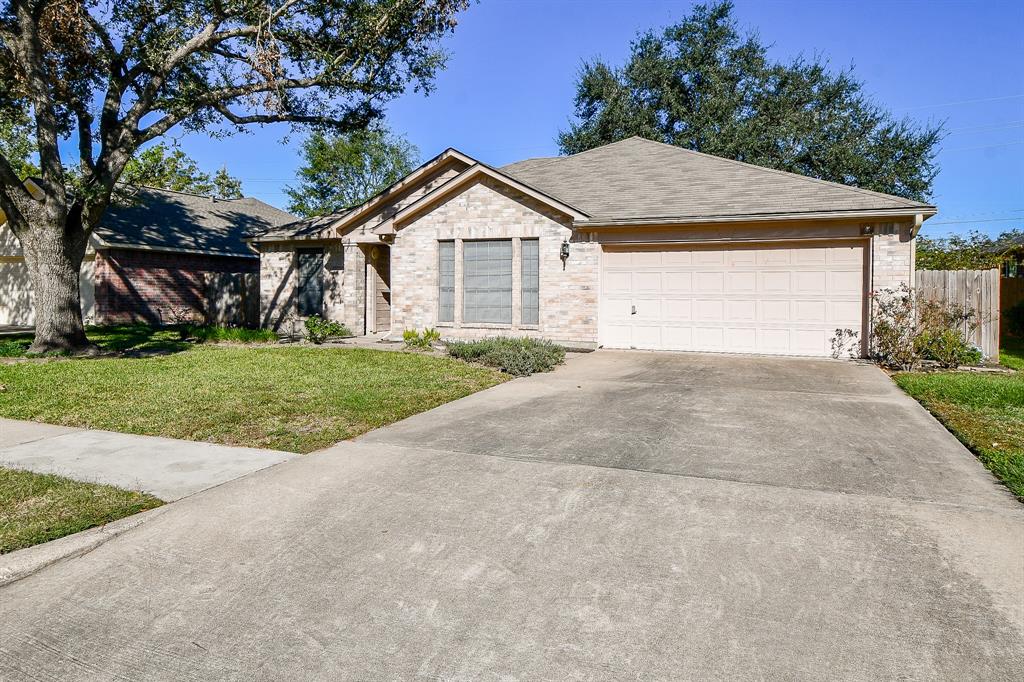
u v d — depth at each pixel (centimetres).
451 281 1472
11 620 305
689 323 1299
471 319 1455
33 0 1210
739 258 1259
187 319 2227
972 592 310
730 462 524
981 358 1140
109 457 559
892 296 1146
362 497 453
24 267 2164
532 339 1292
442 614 303
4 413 733
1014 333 1925
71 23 1254
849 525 390
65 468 526
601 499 442
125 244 1986
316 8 1405
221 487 477
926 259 2091
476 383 930
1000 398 772
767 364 1116
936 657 261
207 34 1318
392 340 1525
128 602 319
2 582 340
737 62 3114
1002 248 2352
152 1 1295
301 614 305
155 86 1319
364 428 655
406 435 629
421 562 354
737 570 337
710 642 275
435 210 1472
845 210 1142
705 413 715
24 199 1224
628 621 293
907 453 547
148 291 2106
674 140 3164
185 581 339
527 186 1363
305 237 1786
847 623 286
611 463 525
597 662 264
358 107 1608
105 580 342
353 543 379
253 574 344
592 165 1642
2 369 1035
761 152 2981
